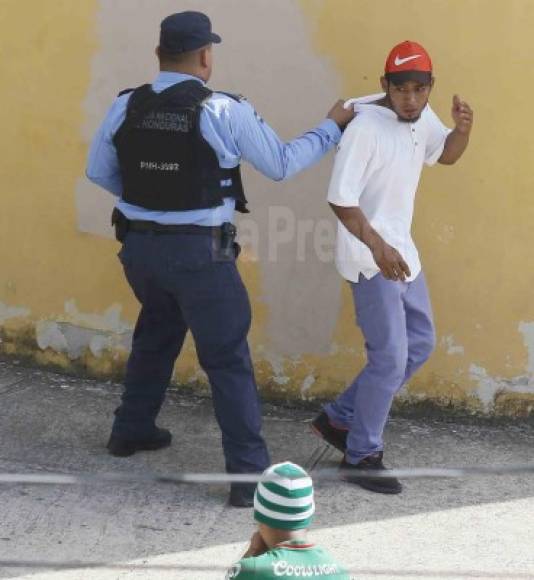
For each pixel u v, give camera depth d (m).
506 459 13.33
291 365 14.41
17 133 14.71
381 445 12.52
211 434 13.70
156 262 11.66
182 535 11.39
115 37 14.21
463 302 13.91
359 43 13.56
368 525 11.72
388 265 11.58
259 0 13.70
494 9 13.29
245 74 13.89
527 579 10.72
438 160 12.56
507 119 13.46
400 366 12.19
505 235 13.71
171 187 11.45
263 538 7.59
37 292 15.05
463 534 11.59
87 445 13.27
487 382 14.09
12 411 14.02
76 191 14.64
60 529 11.41
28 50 14.50
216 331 11.73
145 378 12.80
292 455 13.28
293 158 11.59
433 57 13.46
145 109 11.42
